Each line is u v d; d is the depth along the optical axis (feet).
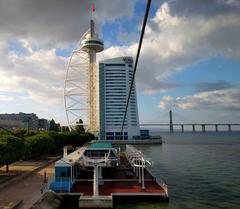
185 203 151.33
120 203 147.02
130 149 248.32
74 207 141.90
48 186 153.48
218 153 463.42
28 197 136.36
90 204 137.49
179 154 447.83
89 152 202.18
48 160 285.23
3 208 115.65
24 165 243.19
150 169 280.10
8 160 186.50
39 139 275.18
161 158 386.93
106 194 147.33
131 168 233.35
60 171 168.25
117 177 195.62
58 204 139.33
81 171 204.13
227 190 184.03
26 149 219.41
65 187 152.35
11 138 200.64
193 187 193.57
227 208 143.64
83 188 160.35
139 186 165.07
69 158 177.68
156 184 170.19
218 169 281.33
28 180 178.19
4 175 191.42
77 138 464.65
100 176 173.68
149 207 141.90
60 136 366.63
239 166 303.07
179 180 220.43
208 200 158.61
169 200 156.25
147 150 534.37
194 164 321.52
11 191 148.25
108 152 202.69
